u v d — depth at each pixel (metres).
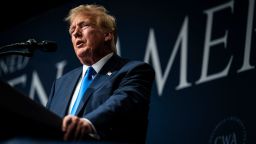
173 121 4.46
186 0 4.77
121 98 2.28
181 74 4.54
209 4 4.59
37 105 1.69
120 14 5.27
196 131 4.29
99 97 2.45
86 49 2.79
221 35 4.41
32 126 1.69
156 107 4.60
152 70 2.67
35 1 5.90
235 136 4.04
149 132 4.58
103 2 5.46
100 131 2.10
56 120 1.77
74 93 2.68
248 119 4.02
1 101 1.58
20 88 5.69
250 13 4.29
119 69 2.66
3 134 1.71
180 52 4.62
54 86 2.86
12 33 6.07
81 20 2.84
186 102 4.43
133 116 2.30
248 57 4.18
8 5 6.03
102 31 2.83
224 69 4.28
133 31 5.08
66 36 5.55
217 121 4.18
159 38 4.84
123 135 2.23
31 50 2.45
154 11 4.99
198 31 4.58
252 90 4.07
